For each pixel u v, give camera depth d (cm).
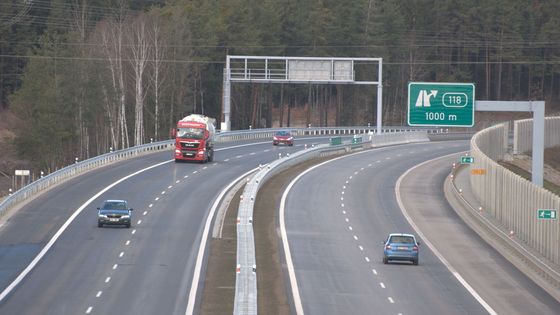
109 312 9362
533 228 14688
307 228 15925
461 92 12912
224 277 11444
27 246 13275
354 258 13388
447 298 10781
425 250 14338
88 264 12094
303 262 12888
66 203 17162
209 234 14625
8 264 12012
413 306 10238
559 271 12362
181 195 18575
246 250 12725
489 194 18500
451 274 12394
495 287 11581
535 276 12419
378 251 14112
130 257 12638
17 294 10212
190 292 10512
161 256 12775
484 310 10175
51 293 10294
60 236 14088
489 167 18550
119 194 18350
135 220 15725
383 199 19825
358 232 15825
